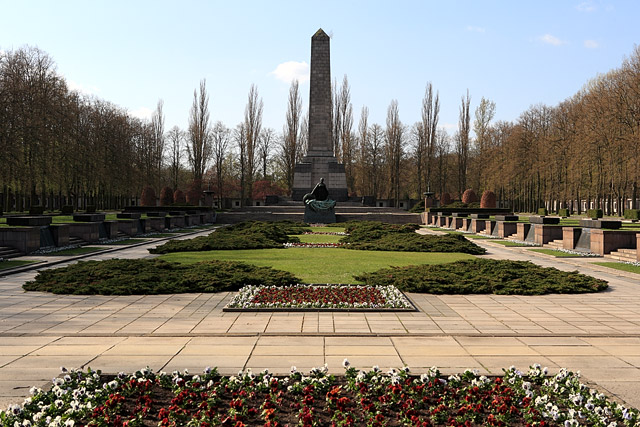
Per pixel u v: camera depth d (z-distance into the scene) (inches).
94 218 1173.1
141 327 372.2
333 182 2591.0
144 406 221.6
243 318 403.9
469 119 3230.8
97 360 287.7
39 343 325.4
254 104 3218.5
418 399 231.6
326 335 347.6
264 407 217.5
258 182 3823.8
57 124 1886.1
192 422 206.7
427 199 2640.3
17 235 862.5
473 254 962.1
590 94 2266.2
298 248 1027.9
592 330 369.7
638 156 1809.8
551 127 2834.6
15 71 1782.7
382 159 3641.7
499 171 2910.9
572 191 2485.2
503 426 207.5
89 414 213.5
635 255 807.1
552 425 210.5
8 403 227.9
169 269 642.2
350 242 1154.0
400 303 451.2
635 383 255.4
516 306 462.6
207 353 302.4
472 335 350.9
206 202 2691.9
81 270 613.6
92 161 2294.5
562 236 1146.7
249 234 1167.0
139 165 2827.3
